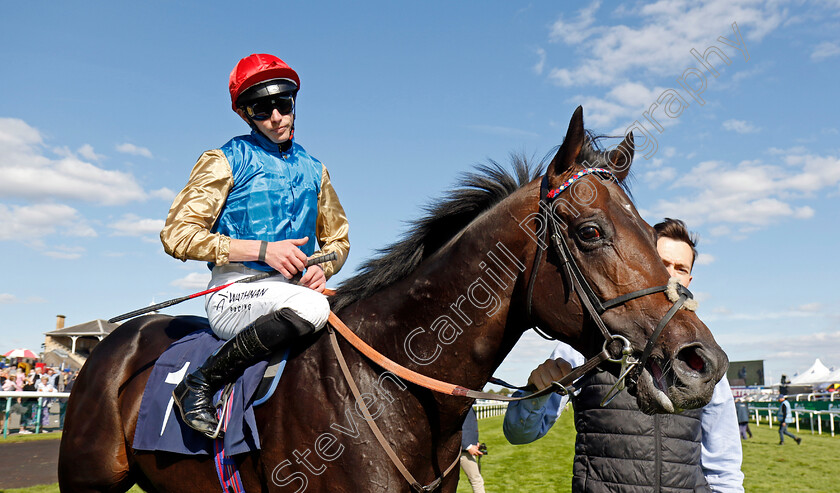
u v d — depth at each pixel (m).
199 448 1.97
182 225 1.99
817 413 17.06
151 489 2.37
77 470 2.33
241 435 1.85
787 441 13.87
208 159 2.10
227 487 1.96
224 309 2.04
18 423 9.73
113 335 2.53
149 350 2.36
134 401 2.25
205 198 2.04
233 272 2.12
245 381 1.91
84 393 2.38
